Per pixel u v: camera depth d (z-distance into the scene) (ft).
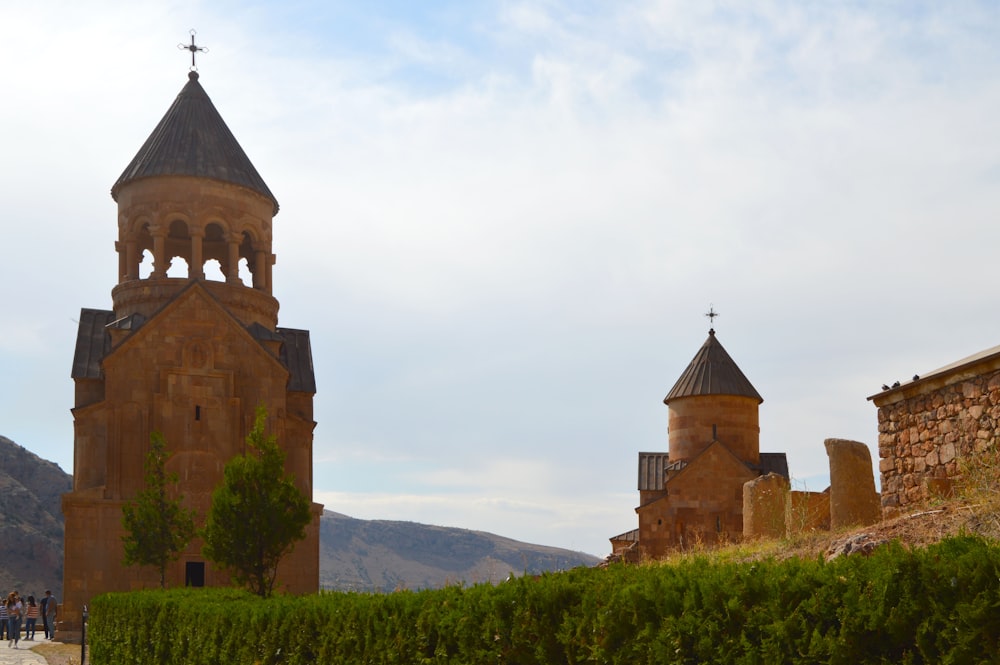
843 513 52.60
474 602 27.84
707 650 20.38
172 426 106.83
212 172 116.47
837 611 18.63
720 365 138.31
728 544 64.44
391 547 487.61
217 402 108.88
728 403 135.44
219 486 75.77
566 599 25.14
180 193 115.24
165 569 97.04
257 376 111.45
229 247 117.39
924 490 47.98
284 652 37.14
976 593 17.07
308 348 127.54
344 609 34.22
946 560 17.80
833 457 53.52
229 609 42.83
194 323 109.50
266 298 119.85
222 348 110.22
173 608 50.21
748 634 19.95
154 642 52.37
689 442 135.74
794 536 47.78
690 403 136.46
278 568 109.09
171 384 107.45
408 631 30.30
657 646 21.27
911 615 17.78
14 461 351.05
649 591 22.22
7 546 291.38
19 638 104.53
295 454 116.67
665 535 125.08
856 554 20.03
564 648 24.44
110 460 104.27
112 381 106.22
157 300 113.09
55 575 292.81
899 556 18.48
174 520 94.07
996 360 42.65
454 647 28.37
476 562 481.87
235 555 72.38
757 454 137.18
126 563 92.99
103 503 102.63
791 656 19.01
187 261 126.82
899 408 51.03
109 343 118.11
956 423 45.88
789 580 19.66
